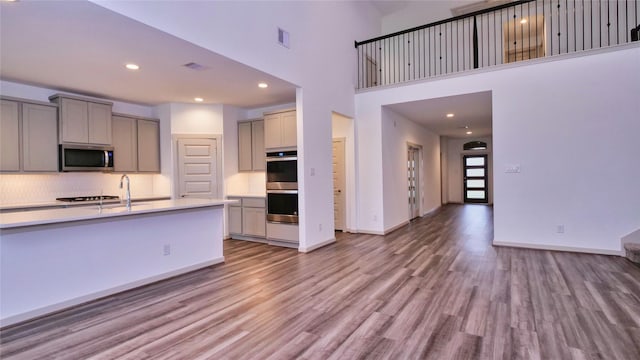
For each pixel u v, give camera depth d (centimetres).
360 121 618
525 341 213
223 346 212
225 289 321
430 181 948
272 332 231
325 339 220
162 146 553
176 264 367
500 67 481
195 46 314
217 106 569
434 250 470
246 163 589
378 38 611
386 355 200
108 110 479
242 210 564
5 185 412
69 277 280
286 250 485
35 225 254
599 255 423
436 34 758
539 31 783
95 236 299
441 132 995
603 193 426
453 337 220
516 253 443
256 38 385
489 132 996
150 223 344
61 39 291
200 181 561
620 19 598
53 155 427
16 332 235
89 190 487
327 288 319
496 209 489
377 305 276
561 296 288
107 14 248
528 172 466
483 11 509
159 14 279
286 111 499
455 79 518
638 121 407
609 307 263
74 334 231
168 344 215
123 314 264
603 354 196
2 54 323
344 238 570
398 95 575
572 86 438
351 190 625
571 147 441
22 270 254
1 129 386
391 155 645
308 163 479
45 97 442
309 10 489
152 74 394
